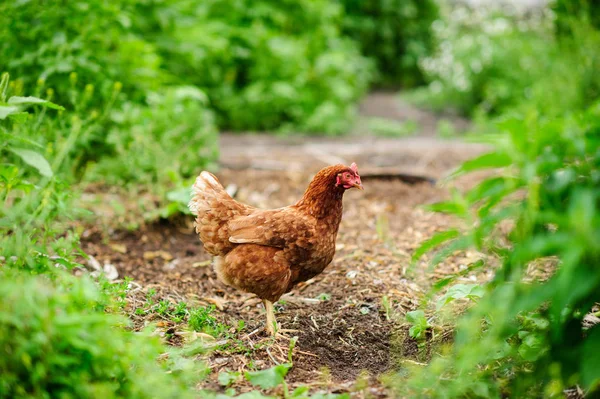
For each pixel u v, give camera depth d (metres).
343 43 13.23
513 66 11.94
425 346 3.44
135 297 3.94
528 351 2.81
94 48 5.97
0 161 4.15
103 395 2.32
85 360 2.42
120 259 4.64
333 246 3.77
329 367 3.30
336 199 3.70
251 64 11.57
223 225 3.63
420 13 17.22
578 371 2.45
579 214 2.02
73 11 5.73
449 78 13.09
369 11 16.67
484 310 2.47
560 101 8.13
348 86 12.26
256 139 10.16
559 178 2.40
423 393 2.82
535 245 2.15
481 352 2.47
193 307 3.90
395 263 4.65
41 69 5.54
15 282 2.44
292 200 6.30
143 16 8.21
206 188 3.68
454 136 10.84
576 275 2.17
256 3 11.88
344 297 4.14
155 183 5.84
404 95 14.89
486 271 4.27
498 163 2.47
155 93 6.62
